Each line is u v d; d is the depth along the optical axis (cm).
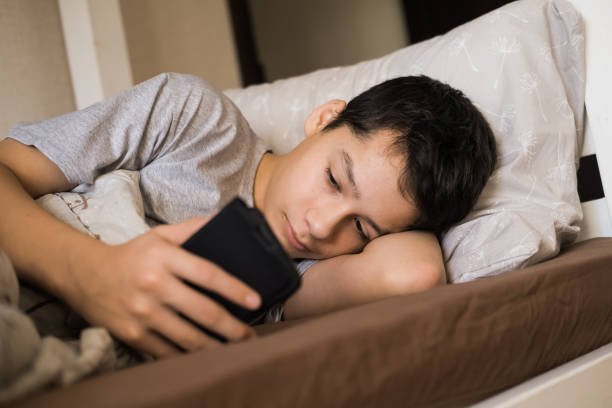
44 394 37
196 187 89
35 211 65
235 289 50
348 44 373
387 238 86
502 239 83
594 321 70
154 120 88
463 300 55
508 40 99
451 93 93
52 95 158
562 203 92
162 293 50
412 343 49
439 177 83
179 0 236
